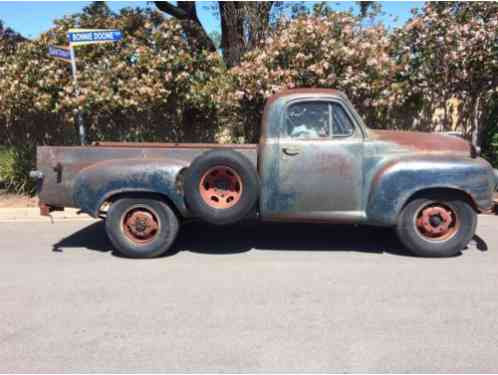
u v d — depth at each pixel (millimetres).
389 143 5109
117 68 8305
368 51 8055
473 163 4973
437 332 3467
